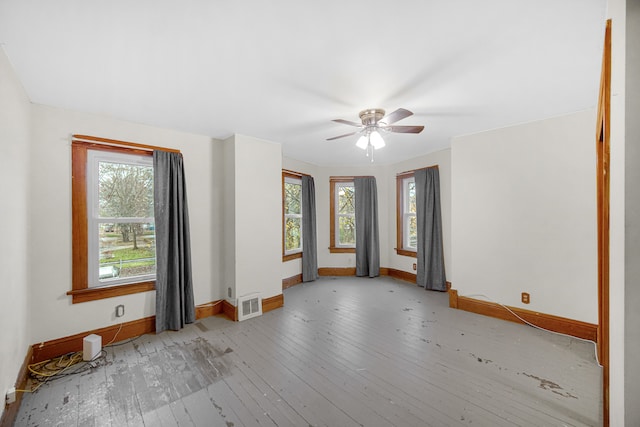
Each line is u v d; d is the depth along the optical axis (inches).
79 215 95.9
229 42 60.2
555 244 106.9
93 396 71.4
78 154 96.0
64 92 82.4
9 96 66.0
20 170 75.5
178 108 96.0
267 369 83.0
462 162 132.0
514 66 70.6
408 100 90.7
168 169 113.3
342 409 65.7
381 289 172.1
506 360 86.8
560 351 91.9
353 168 211.3
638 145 31.2
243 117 105.3
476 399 68.7
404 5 49.8
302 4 49.1
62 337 91.8
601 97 53.7
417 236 176.9
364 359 88.4
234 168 125.4
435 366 83.8
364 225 205.9
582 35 58.3
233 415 64.2
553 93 86.3
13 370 67.4
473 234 129.0
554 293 107.2
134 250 110.1
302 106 95.0
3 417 59.1
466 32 57.5
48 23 52.9
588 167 99.7
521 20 53.7
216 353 93.1
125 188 107.9
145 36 57.7
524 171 113.8
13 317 68.0
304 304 144.5
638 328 31.1
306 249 190.5
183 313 116.0
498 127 119.9
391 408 65.9
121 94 84.7
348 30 56.6
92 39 58.4
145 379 78.4
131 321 106.0
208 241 128.0
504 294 120.0
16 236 71.4
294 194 194.1
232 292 125.3
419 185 175.0
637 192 31.2
